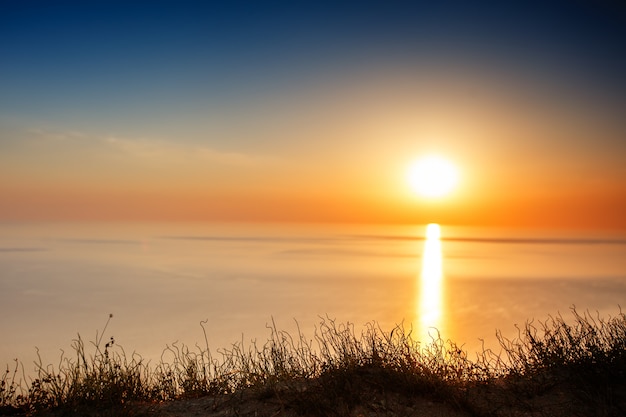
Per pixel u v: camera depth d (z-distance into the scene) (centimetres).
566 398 514
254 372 596
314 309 13162
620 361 554
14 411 525
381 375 556
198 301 15788
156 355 5191
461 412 494
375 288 18212
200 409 529
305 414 493
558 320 630
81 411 519
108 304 15325
